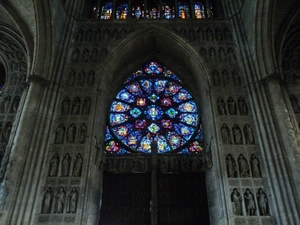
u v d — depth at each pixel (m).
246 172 15.22
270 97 16.50
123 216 16.47
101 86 18.48
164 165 18.05
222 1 22.84
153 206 15.96
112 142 19.34
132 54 21.66
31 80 16.84
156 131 19.84
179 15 23.33
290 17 18.73
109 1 24.53
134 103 21.08
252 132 16.44
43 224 13.77
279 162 14.53
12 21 19.56
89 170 15.38
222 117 17.08
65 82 18.34
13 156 14.23
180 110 20.78
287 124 15.03
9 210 13.09
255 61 17.94
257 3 17.98
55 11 18.69
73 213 14.12
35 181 14.50
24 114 15.58
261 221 13.81
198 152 18.91
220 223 14.50
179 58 21.56
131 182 17.58
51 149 15.95
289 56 19.38
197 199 17.00
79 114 17.23
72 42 20.20
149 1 24.39
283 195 13.73
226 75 18.70
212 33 20.77
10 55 20.02
